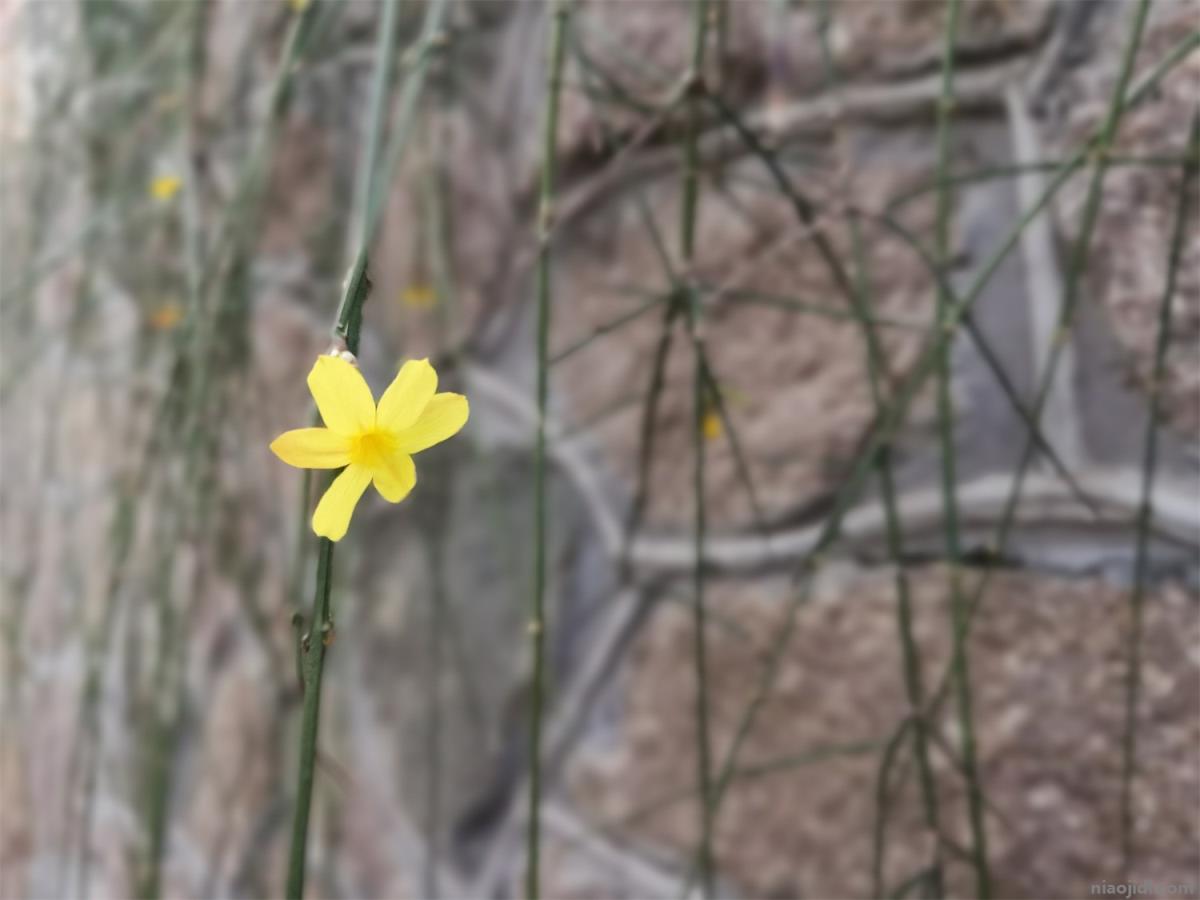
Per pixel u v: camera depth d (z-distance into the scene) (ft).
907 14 0.59
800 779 0.62
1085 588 0.53
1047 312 0.55
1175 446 0.51
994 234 0.57
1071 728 0.54
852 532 0.61
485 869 0.71
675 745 0.66
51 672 0.92
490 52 0.73
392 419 0.34
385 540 0.76
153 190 0.81
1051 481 0.54
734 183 0.64
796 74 0.62
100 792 0.87
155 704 0.70
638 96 0.67
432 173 0.74
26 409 0.96
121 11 0.88
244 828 0.79
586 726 0.69
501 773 0.71
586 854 0.68
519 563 0.71
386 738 0.75
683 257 0.56
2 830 0.96
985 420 0.57
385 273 0.76
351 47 0.77
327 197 0.78
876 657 0.59
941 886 0.53
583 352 0.70
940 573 0.58
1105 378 0.53
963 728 0.52
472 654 0.72
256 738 0.79
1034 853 0.54
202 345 0.70
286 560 0.78
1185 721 0.50
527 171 0.71
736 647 0.64
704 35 0.53
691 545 0.66
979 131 0.57
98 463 0.89
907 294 0.59
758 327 0.63
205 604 0.82
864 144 0.60
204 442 0.80
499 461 0.72
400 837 0.74
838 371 0.61
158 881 0.68
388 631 0.75
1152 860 0.51
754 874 0.63
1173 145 0.51
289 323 0.79
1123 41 0.52
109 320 0.89
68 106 0.92
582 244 0.70
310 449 0.33
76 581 0.90
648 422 0.59
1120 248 0.53
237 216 0.68
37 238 0.95
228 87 0.83
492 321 0.73
